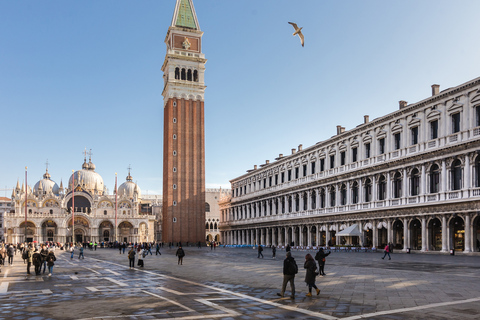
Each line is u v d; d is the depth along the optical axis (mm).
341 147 92250
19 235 183250
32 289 29734
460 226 63812
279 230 118188
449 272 36625
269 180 128000
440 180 66812
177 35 156250
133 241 198375
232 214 158250
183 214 147375
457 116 65250
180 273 40875
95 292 27812
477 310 20234
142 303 23188
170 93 151500
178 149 150000
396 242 76188
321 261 35562
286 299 24016
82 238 195250
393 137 77500
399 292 25781
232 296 25312
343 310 20688
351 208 87250
